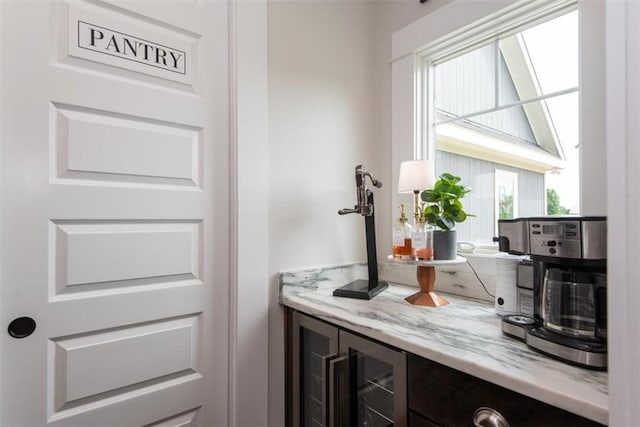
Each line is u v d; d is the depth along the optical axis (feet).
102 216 3.24
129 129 3.39
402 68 5.03
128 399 3.36
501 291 3.35
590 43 3.24
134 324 3.41
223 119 4.00
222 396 3.92
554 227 2.55
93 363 3.18
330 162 4.87
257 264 4.10
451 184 3.77
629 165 1.49
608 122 1.56
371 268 4.57
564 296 2.45
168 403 3.59
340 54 5.03
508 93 4.22
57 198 3.02
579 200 3.33
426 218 3.89
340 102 5.00
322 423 3.79
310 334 4.05
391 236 5.22
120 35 3.35
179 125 3.71
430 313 3.52
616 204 1.53
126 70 3.39
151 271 3.50
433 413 2.54
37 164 2.94
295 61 4.53
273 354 4.23
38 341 2.93
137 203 3.43
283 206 4.38
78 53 3.13
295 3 4.55
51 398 2.99
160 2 3.59
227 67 4.04
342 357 3.39
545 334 2.45
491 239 4.38
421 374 2.64
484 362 2.28
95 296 3.20
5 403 2.80
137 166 3.43
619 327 1.51
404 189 4.10
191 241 3.77
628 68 1.50
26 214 2.89
